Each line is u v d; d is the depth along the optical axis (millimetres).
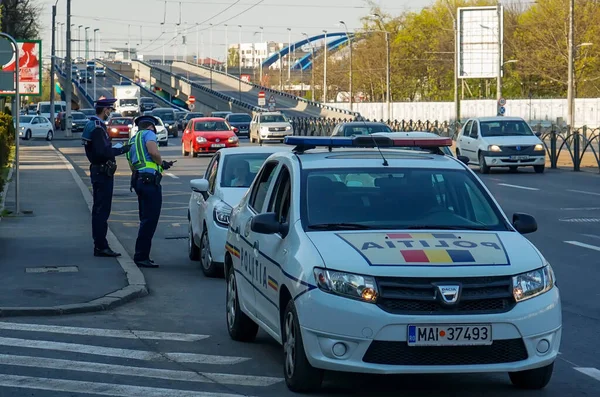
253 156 18250
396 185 10141
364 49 149875
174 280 16438
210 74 195875
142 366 10297
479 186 10297
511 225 9914
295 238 9352
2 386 9375
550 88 128000
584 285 15508
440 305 8391
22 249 18844
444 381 9688
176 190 35406
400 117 125062
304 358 8852
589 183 37219
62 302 13617
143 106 134375
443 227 9594
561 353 11000
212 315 13352
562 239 21062
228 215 16406
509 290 8547
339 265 8594
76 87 194375
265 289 10047
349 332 8391
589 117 100438
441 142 11125
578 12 106375
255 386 9438
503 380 9727
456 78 86500
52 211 26656
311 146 10961
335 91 176000
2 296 13984
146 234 17781
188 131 58281
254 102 163500
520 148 42531
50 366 10234
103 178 17750
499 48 78125
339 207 9766
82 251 18594
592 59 106125
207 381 9641
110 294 14250
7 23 83188
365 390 9297
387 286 8438
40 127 87500
